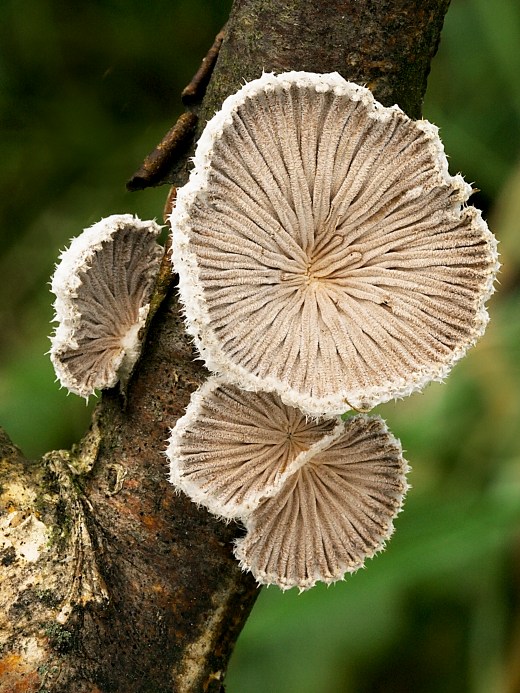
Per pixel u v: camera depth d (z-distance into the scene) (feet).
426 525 0.82
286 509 0.68
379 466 0.68
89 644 0.67
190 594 0.69
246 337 0.65
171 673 0.68
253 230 0.65
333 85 0.64
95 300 0.69
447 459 0.86
